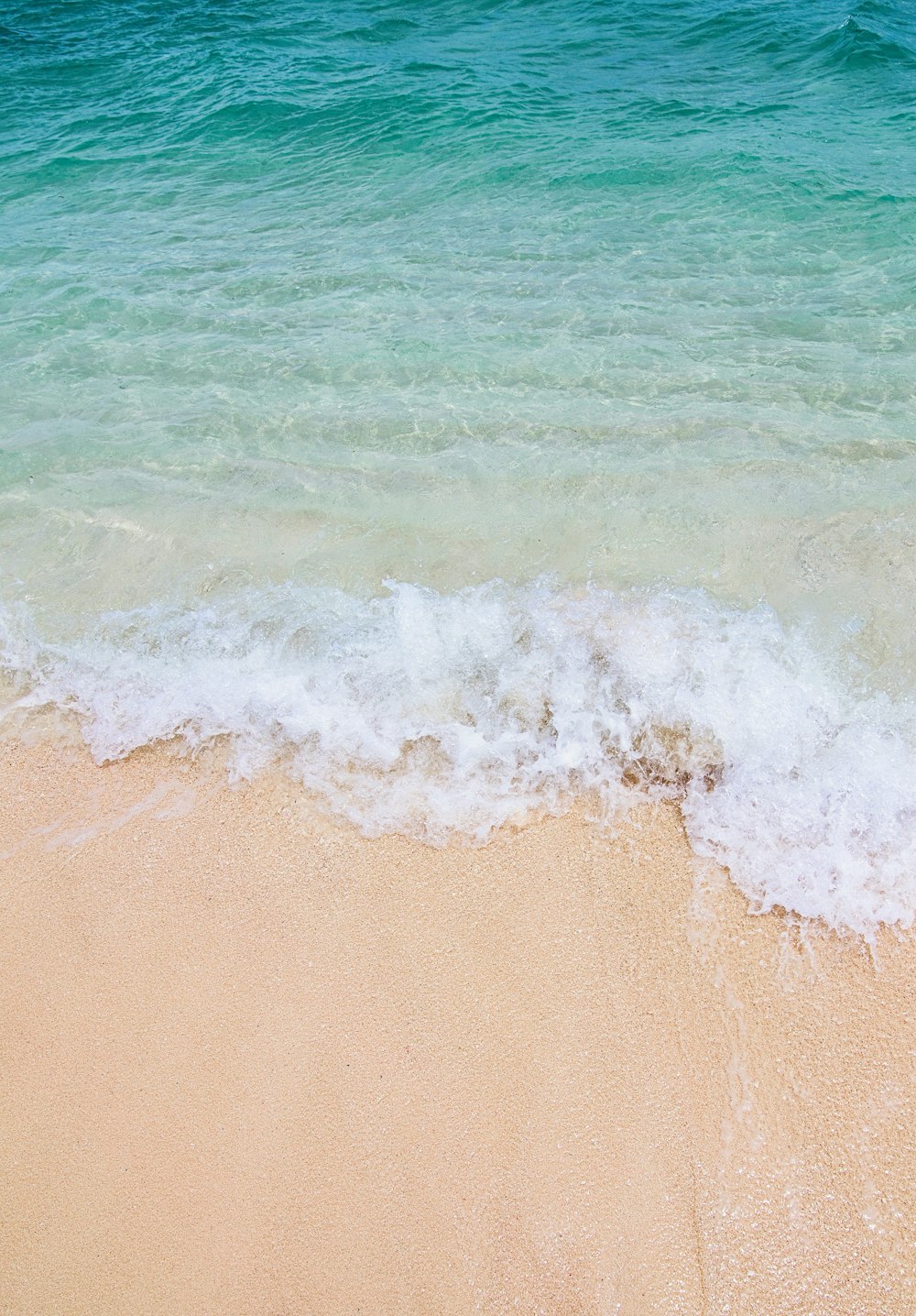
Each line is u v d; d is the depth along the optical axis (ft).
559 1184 10.12
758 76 42.86
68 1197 10.14
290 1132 10.55
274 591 17.13
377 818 13.71
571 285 26.78
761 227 29.32
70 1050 11.32
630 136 36.27
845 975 11.76
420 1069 11.03
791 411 21.22
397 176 34.63
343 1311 9.39
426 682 15.31
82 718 15.29
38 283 28.22
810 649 15.40
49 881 13.15
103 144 39.27
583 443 20.51
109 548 18.29
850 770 13.70
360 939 12.32
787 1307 9.37
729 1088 10.81
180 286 27.86
